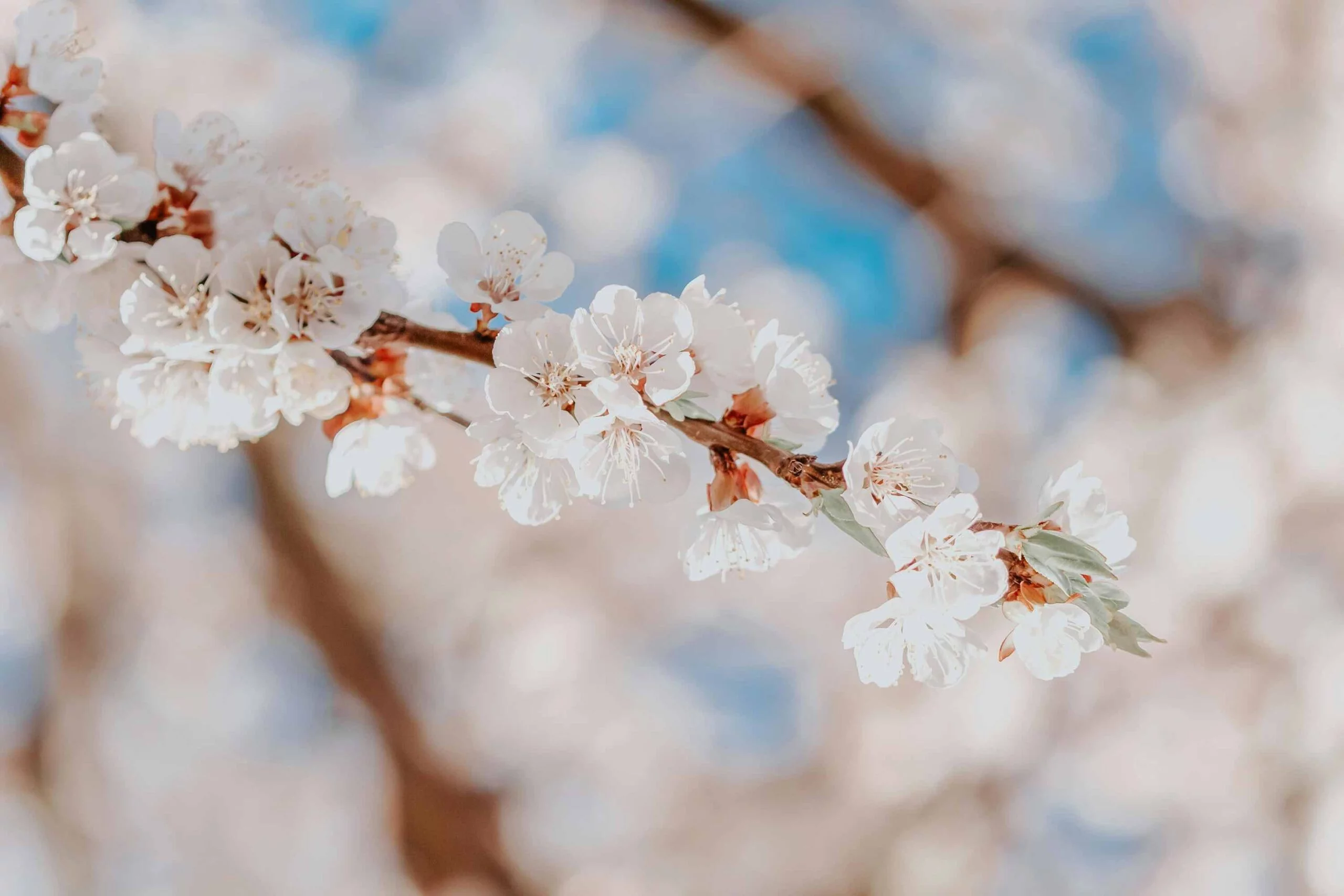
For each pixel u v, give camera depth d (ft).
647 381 2.22
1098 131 7.44
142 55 7.06
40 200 2.25
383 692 7.45
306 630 7.66
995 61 7.46
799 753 7.55
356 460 2.40
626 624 7.89
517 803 7.45
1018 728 6.79
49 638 7.99
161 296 2.25
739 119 7.86
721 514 2.26
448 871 7.14
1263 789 6.54
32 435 7.86
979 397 7.41
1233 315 7.27
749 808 7.36
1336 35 7.04
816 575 7.77
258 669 8.19
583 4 7.73
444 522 8.02
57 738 7.88
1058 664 2.23
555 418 2.23
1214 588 6.64
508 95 8.00
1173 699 6.77
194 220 2.29
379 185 7.68
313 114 7.60
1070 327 7.65
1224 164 7.38
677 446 2.25
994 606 2.25
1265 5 7.26
